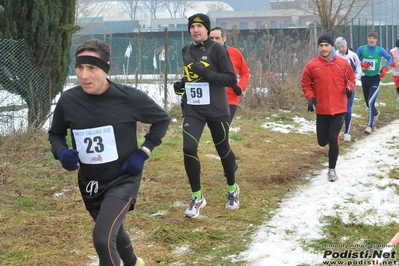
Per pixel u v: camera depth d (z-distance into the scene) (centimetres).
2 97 1052
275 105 1570
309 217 674
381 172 886
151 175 877
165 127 454
